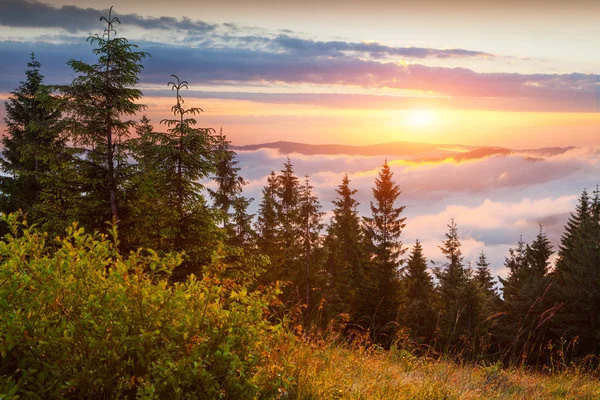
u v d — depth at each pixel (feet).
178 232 49.21
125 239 48.14
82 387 11.00
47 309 12.10
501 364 25.40
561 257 201.57
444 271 175.42
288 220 112.16
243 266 52.01
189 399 11.66
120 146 51.34
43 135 53.06
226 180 93.50
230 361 12.83
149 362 11.86
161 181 50.90
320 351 19.34
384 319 107.45
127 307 12.66
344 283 137.59
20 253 12.28
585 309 105.40
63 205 50.93
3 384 10.16
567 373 27.58
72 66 50.72
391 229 157.79
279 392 14.10
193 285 13.85
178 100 52.19
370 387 17.67
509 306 116.26
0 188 75.97
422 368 23.49
